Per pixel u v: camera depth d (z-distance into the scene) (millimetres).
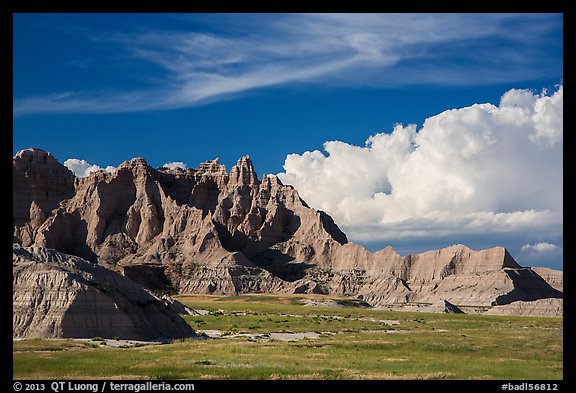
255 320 153750
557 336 112250
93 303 92812
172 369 64312
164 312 106062
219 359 72438
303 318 164875
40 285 93688
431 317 186125
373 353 84438
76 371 61969
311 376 61656
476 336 112438
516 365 75250
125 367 64812
